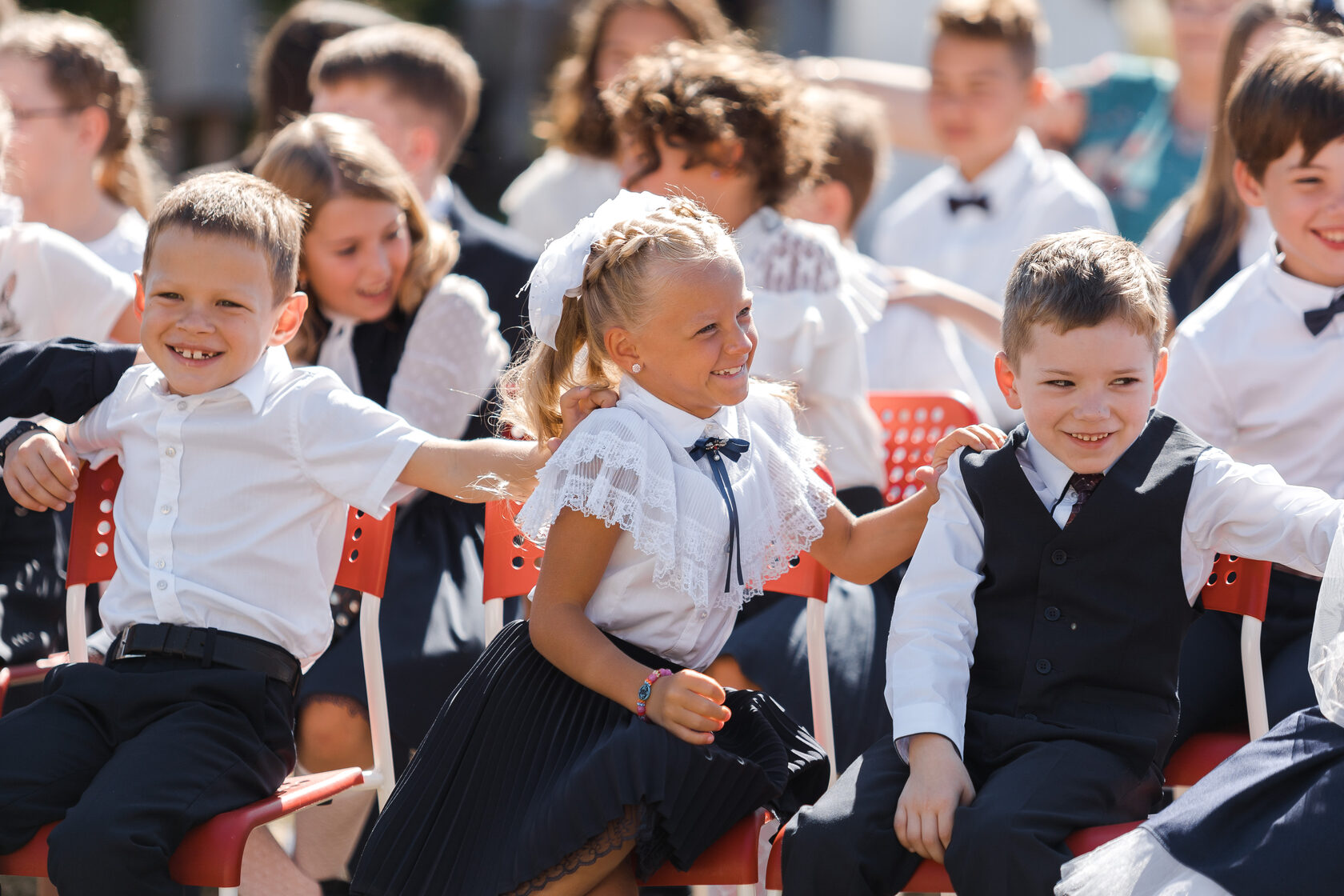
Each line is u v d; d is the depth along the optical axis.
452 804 4.35
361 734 5.76
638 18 9.57
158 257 4.86
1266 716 4.94
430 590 6.12
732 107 6.38
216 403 5.00
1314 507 4.37
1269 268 5.79
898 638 4.69
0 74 7.19
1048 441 4.60
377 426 4.96
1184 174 10.45
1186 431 4.73
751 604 6.16
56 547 6.08
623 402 4.60
